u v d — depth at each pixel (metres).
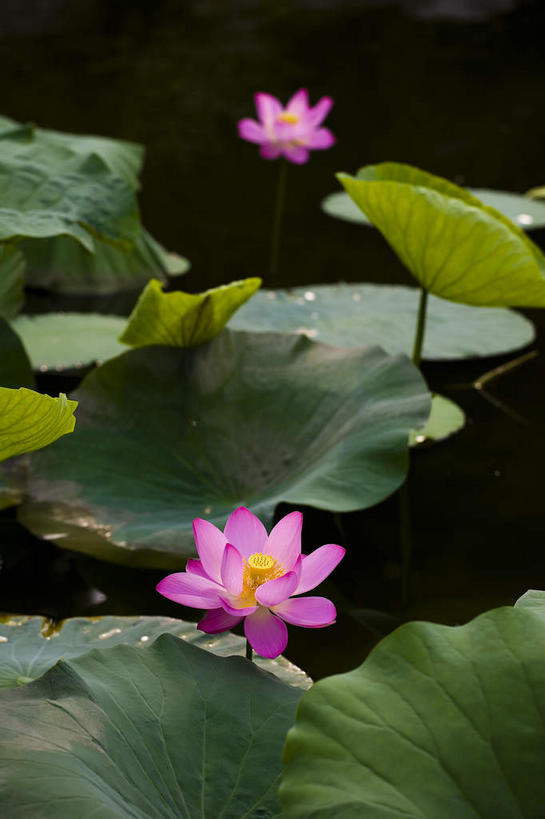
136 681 3.85
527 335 4.91
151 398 4.40
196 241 5.32
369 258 5.30
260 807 3.78
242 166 6.21
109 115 6.76
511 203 5.72
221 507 4.29
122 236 4.50
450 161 6.41
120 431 4.38
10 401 3.84
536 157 6.59
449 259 4.41
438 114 7.29
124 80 7.58
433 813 3.34
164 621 4.08
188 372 4.42
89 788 3.54
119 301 5.09
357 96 7.58
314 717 3.68
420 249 4.43
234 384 4.40
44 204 4.48
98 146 5.04
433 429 4.57
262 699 3.86
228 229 5.39
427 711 3.69
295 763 3.55
